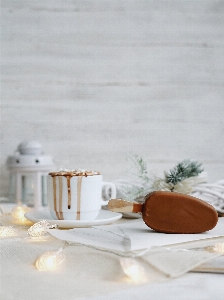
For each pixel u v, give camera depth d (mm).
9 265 428
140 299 333
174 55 1274
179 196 505
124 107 1264
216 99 1277
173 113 1271
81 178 633
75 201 634
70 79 1255
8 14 1240
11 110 1242
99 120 1258
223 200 693
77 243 481
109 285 366
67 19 1253
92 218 650
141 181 782
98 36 1259
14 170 1042
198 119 1278
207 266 408
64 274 397
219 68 1277
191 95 1276
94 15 1257
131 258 400
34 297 337
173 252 426
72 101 1254
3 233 586
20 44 1245
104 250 443
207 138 1280
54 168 1071
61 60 1253
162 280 379
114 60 1263
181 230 502
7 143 1240
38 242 520
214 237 490
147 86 1267
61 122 1251
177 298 334
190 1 1273
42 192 1043
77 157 1254
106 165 1258
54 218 655
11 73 1242
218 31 1275
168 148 1269
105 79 1261
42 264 411
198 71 1279
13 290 354
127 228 536
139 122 1266
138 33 1266
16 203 1048
